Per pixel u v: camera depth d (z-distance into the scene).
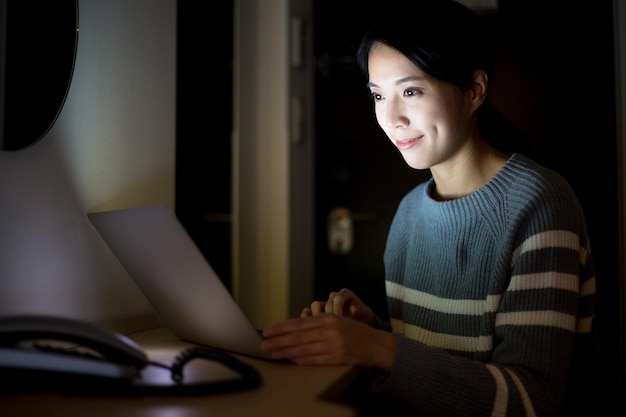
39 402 0.65
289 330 0.86
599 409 1.11
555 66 2.58
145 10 1.31
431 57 1.03
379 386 0.88
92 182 1.15
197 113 2.24
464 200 1.10
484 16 2.64
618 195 2.44
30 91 0.99
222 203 2.59
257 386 0.73
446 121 1.07
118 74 1.23
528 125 2.60
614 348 2.43
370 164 2.76
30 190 1.01
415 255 1.24
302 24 2.65
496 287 1.02
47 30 1.02
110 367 0.67
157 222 0.85
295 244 2.58
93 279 1.14
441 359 0.86
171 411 0.62
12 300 0.97
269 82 2.62
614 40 2.48
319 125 2.79
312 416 0.61
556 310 0.93
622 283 2.42
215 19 2.41
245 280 2.59
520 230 1.01
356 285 2.77
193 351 0.73
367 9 2.77
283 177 2.57
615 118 2.47
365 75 1.16
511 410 0.84
